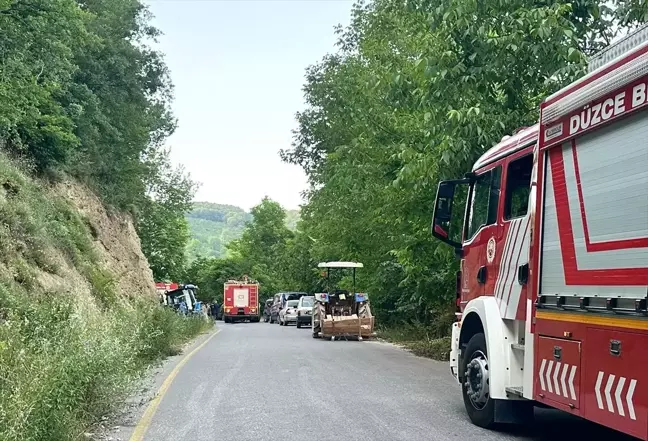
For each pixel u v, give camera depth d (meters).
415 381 12.15
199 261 80.56
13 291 12.35
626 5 11.08
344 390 10.99
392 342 23.28
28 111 18.22
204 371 13.68
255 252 82.50
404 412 8.99
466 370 8.39
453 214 13.65
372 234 23.86
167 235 45.75
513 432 7.78
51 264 16.34
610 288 5.26
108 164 28.61
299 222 56.25
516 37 10.85
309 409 9.23
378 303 28.31
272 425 8.16
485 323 7.70
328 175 26.69
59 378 6.84
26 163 20.25
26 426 5.76
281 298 47.91
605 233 5.41
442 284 19.27
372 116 19.20
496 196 8.15
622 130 5.28
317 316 25.77
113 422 8.27
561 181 6.21
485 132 11.53
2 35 16.25
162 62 31.27
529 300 6.72
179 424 8.27
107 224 28.20
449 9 11.02
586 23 11.62
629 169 5.14
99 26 26.44
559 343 6.02
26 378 6.61
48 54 18.23
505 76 11.55
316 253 35.91
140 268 31.00
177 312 27.92
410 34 16.48
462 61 11.73
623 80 5.26
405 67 15.88
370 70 19.50
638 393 4.78
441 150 12.11
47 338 8.73
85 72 25.77
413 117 15.84
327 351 18.95
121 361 9.03
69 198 24.02
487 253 8.20
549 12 10.44
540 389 6.37
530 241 6.83
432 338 20.98
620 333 5.04
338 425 8.14
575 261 5.85
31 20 16.64
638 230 4.95
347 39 27.28
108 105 27.33
